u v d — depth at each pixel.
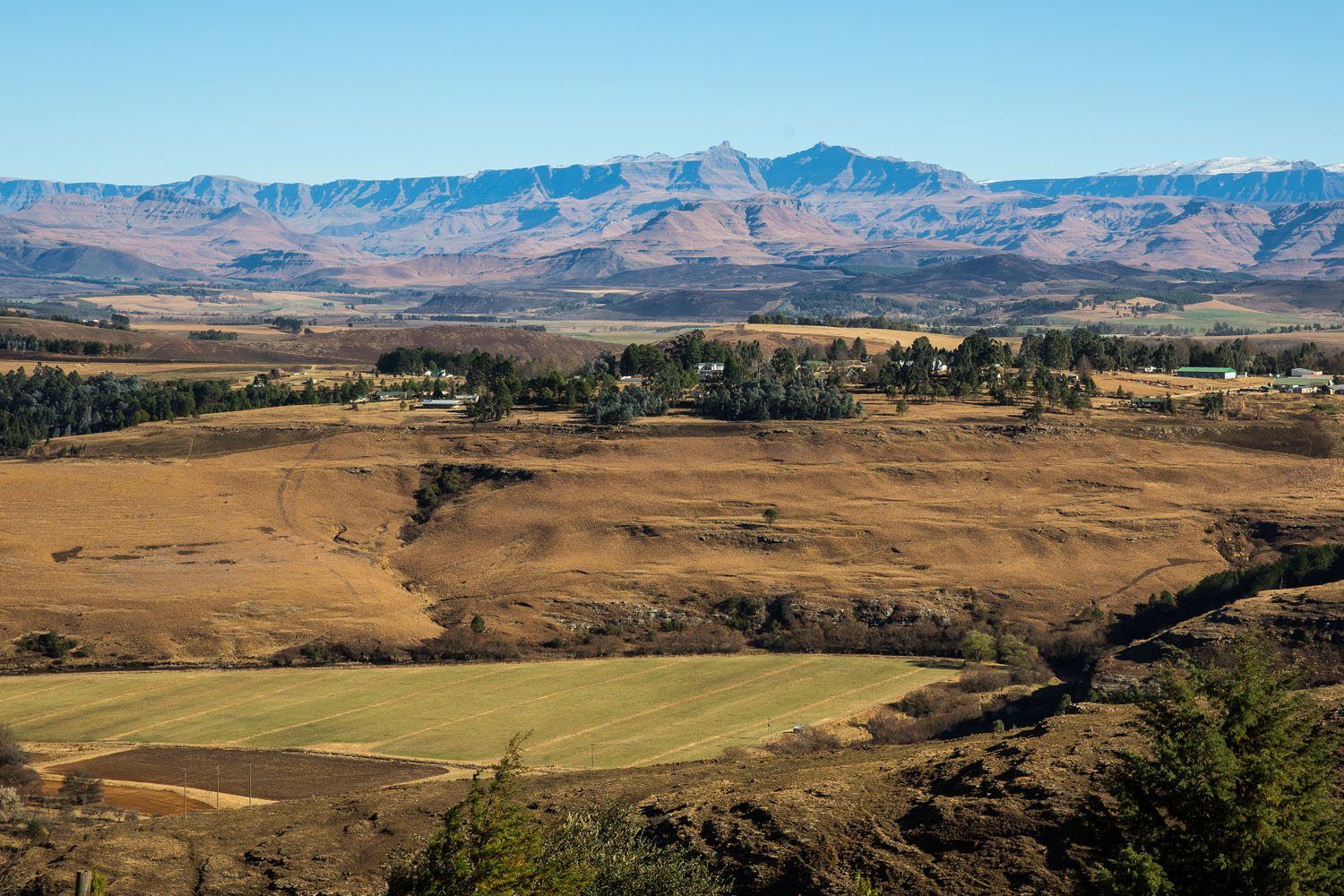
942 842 50.38
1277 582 143.00
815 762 70.94
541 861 41.44
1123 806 37.22
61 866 56.03
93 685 125.62
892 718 113.19
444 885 38.59
